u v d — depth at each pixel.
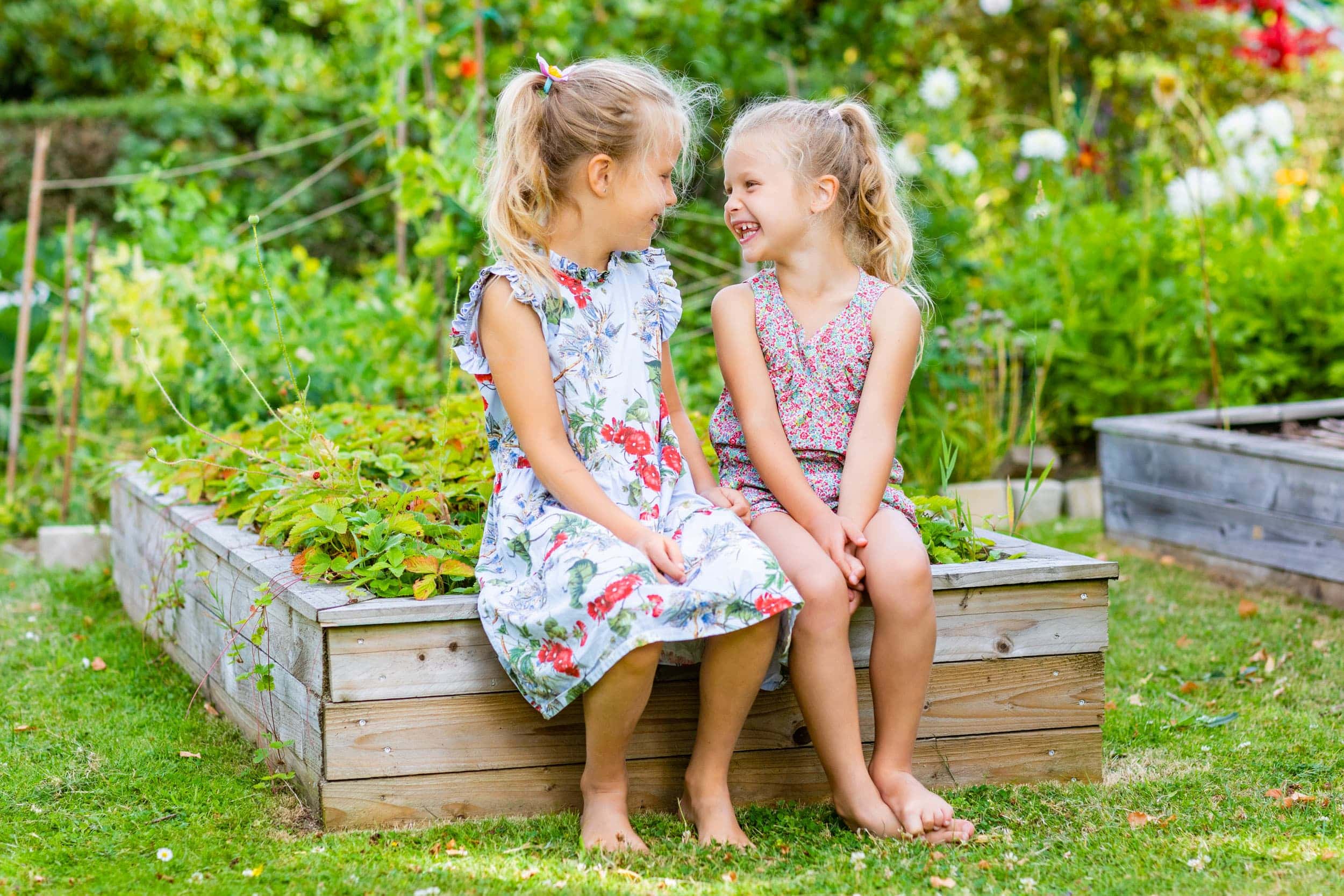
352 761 1.95
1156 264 4.82
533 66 5.24
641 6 5.72
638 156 2.02
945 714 2.14
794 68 7.05
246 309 4.00
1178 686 2.71
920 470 4.29
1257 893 1.68
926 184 5.30
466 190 3.96
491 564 2.04
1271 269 4.66
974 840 1.90
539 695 1.91
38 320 4.64
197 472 2.91
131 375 4.14
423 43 4.25
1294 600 3.28
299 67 8.20
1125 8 6.24
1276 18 6.91
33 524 4.30
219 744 2.35
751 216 2.18
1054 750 2.18
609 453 2.04
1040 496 4.35
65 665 2.84
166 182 5.99
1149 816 2.01
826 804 2.10
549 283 2.00
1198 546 3.64
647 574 1.84
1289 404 4.04
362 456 2.56
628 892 1.71
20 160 6.78
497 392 2.04
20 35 8.48
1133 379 4.66
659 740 2.06
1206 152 5.77
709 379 4.48
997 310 4.57
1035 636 2.16
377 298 4.29
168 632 2.88
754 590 1.85
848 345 2.18
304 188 6.45
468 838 1.92
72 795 2.11
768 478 2.12
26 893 1.73
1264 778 2.17
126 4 8.54
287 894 1.71
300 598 2.00
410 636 1.96
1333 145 6.68
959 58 6.81
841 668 1.93
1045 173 5.46
